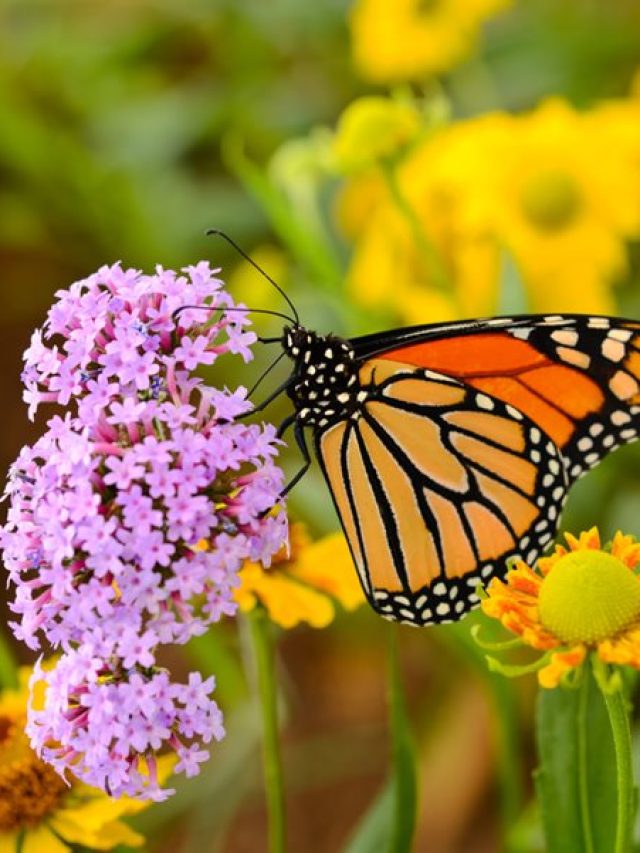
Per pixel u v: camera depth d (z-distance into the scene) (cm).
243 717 38
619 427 32
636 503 42
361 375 32
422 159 45
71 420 27
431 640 46
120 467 26
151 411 27
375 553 32
